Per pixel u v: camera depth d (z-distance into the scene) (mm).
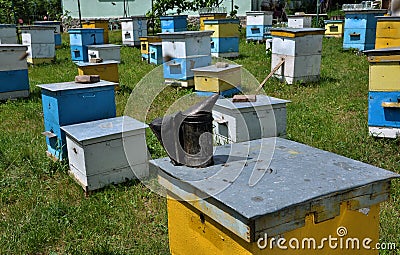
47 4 19031
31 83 7258
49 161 3625
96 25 12492
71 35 9664
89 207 2900
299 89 6031
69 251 2436
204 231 1667
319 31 6242
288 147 2010
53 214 2830
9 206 3000
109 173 3229
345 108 4973
